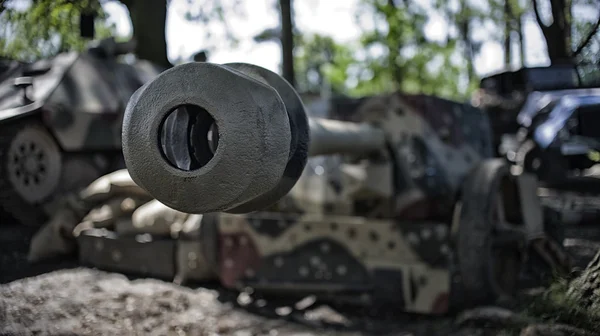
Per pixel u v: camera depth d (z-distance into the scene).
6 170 8.32
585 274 2.91
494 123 12.47
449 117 4.90
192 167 1.69
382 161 4.63
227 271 5.02
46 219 8.91
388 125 4.65
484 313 4.15
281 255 4.88
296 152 2.02
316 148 3.50
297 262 4.84
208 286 5.36
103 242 5.87
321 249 4.79
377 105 4.69
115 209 6.09
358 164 4.73
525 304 4.02
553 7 6.46
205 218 5.10
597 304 2.74
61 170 9.11
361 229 4.66
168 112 1.62
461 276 4.54
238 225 4.99
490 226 4.45
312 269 4.80
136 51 11.30
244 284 4.96
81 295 4.51
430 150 4.62
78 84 9.54
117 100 9.74
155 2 11.10
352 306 4.84
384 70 19.33
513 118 12.22
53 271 5.61
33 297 4.28
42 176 8.85
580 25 6.36
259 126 1.60
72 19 4.64
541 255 5.23
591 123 9.45
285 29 12.53
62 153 9.14
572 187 8.85
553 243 5.19
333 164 4.91
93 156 9.61
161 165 1.62
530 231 5.09
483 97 12.80
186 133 1.71
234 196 1.61
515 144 10.41
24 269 5.68
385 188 4.57
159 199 1.67
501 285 4.88
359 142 4.15
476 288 4.50
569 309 2.85
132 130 1.64
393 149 4.64
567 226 7.17
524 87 12.47
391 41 18.48
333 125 3.92
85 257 6.03
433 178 4.58
